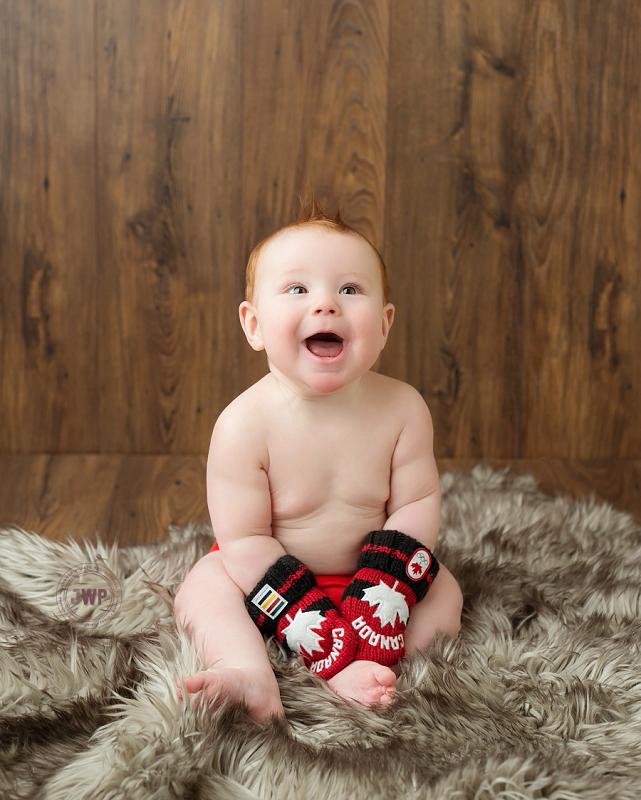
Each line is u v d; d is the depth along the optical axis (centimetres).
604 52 155
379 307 83
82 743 69
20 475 151
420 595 85
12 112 150
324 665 80
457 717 71
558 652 82
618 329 165
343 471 87
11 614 90
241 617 82
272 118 153
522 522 120
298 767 64
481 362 164
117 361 160
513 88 155
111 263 156
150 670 77
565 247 161
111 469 155
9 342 158
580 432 169
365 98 154
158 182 154
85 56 149
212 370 161
